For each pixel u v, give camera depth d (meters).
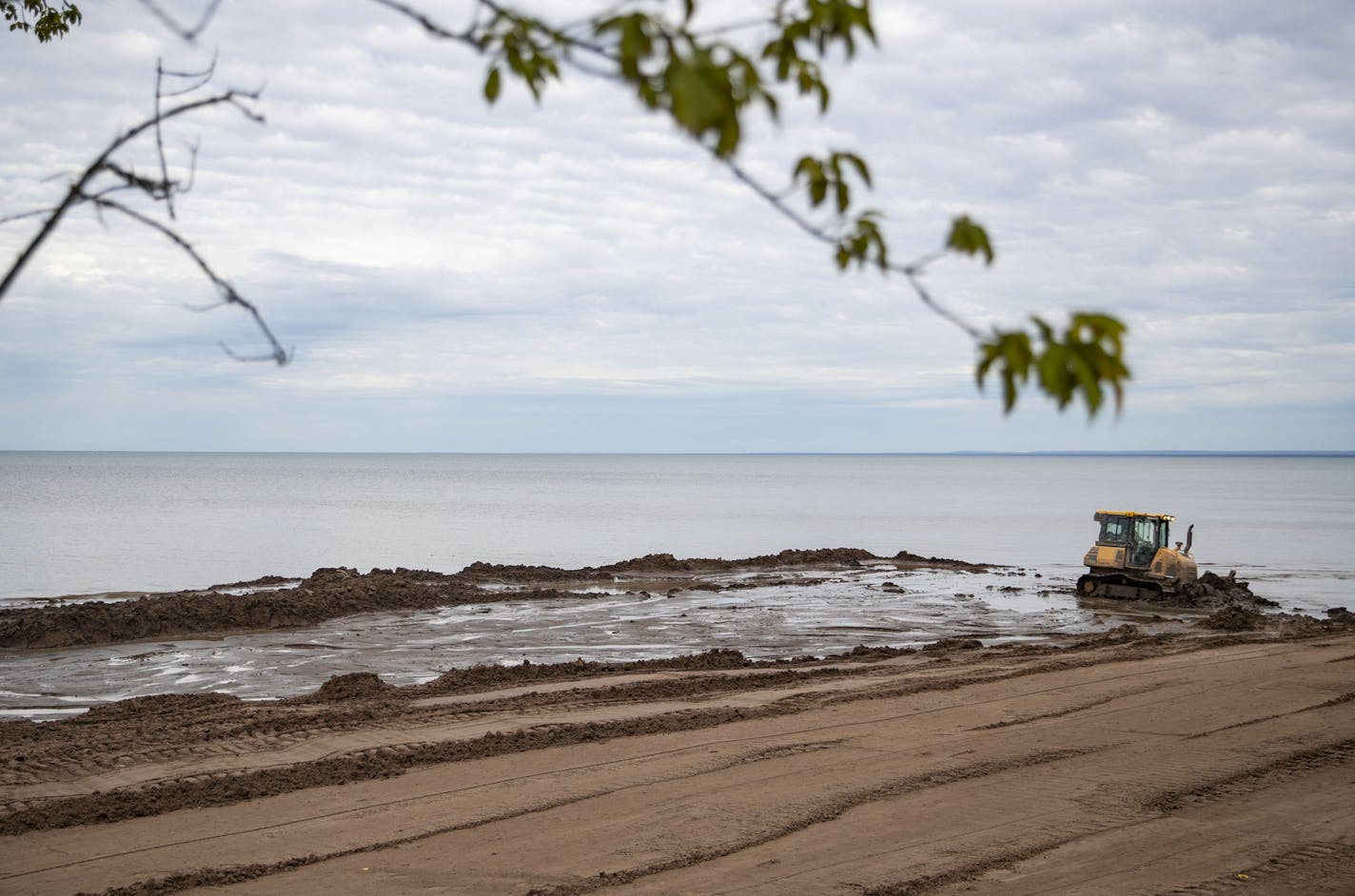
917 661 20.78
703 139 2.74
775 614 28.92
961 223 3.02
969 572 41.78
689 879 9.09
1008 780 11.98
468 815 10.68
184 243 3.46
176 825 10.40
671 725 14.44
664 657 22.36
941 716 15.15
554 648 23.30
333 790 11.48
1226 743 13.56
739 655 21.00
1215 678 17.80
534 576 36.12
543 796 11.28
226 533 57.69
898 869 9.33
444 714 15.05
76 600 30.05
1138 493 135.88
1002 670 19.06
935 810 10.91
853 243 3.21
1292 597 35.75
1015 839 10.09
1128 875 9.27
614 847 9.84
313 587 30.62
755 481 173.00
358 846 9.84
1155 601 33.19
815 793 11.41
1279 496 127.62
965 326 2.90
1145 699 16.22
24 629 22.45
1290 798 11.36
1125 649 22.27
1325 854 9.77
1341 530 68.94
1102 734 14.03
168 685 18.89
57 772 12.12
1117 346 2.76
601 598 31.77
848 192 3.40
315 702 16.44
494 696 16.62
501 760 12.67
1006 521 76.62
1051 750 13.26
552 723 14.52
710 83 2.55
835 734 14.04
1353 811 10.94
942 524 73.38
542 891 8.80
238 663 20.91
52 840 9.96
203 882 8.97
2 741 13.70
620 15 2.74
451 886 8.92
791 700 16.25
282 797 11.27
